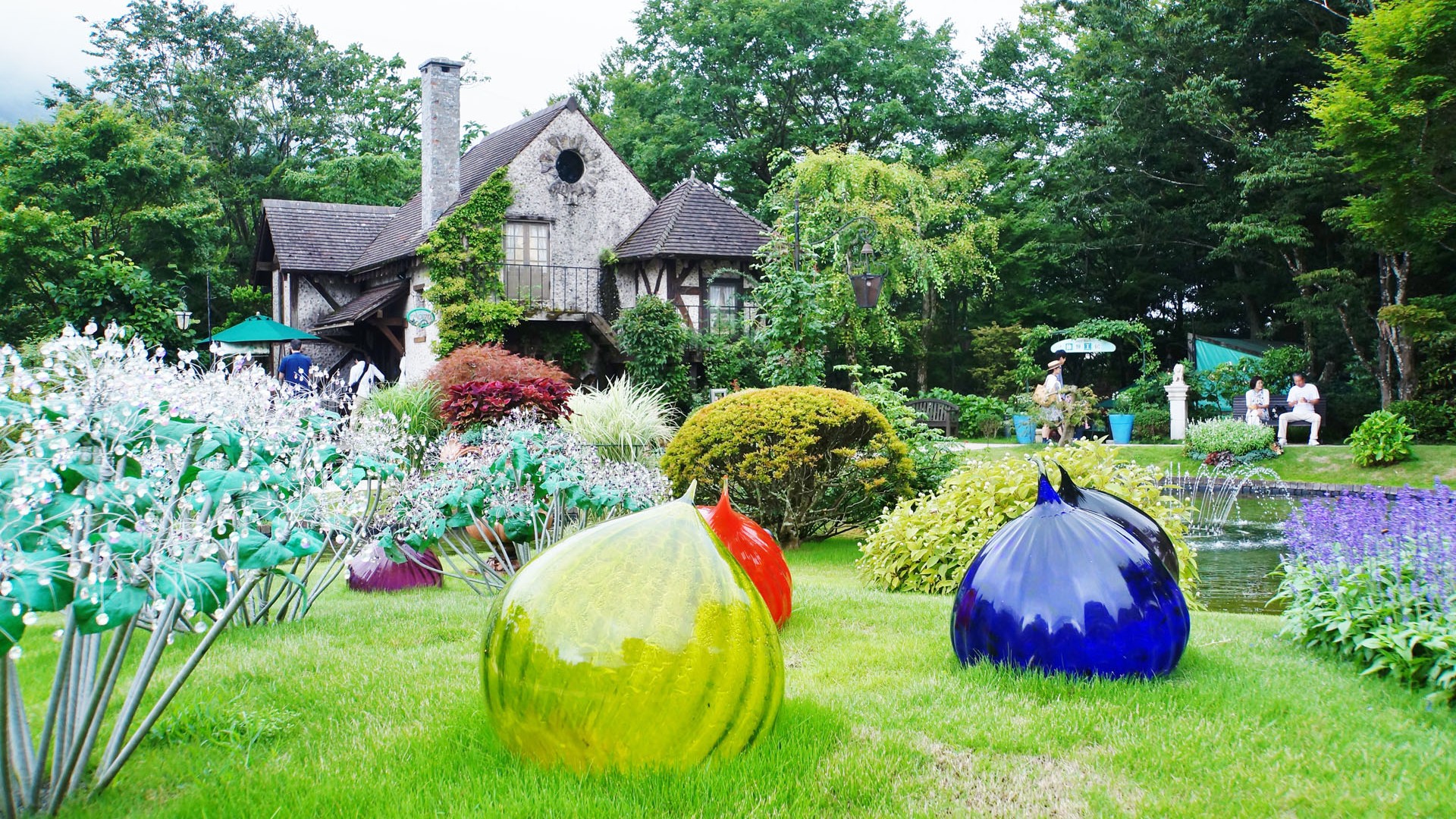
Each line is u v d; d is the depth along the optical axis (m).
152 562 2.52
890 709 3.68
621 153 34.00
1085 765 3.14
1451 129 16.45
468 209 21.06
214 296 31.25
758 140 32.69
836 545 10.37
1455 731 3.47
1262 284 28.67
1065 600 3.99
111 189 29.16
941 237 29.97
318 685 3.97
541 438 7.31
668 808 2.73
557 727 2.91
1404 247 18.55
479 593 6.77
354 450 6.17
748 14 32.94
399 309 23.61
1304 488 15.48
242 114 41.34
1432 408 18.75
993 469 7.57
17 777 2.68
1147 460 18.42
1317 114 17.50
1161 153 27.31
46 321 25.61
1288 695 3.83
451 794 2.83
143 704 3.67
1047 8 29.53
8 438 2.82
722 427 9.53
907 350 32.09
